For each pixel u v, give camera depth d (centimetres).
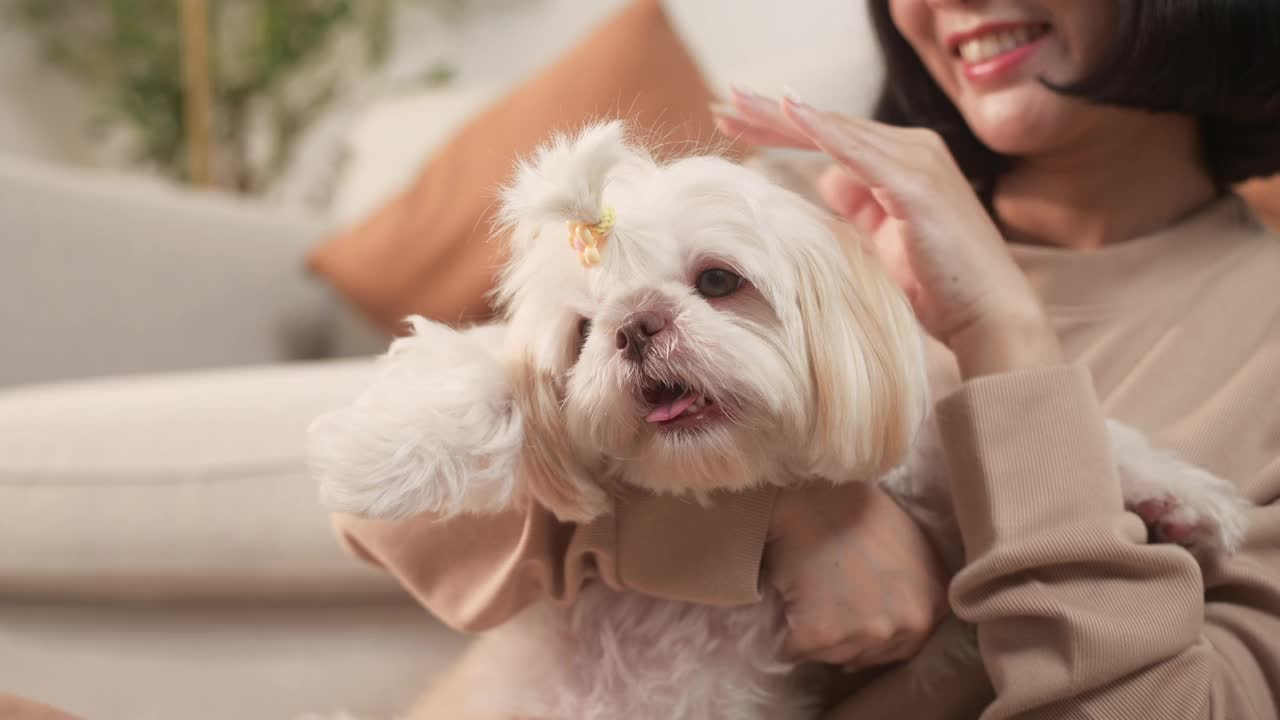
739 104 80
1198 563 77
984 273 77
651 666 78
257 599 119
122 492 114
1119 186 98
